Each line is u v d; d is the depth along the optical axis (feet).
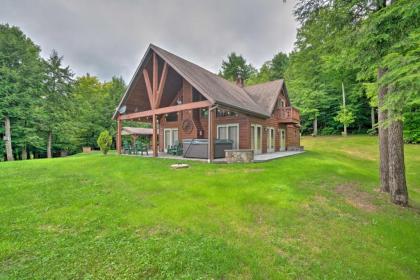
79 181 22.89
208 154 36.58
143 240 11.25
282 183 21.97
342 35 23.59
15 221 13.24
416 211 18.10
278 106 62.03
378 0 19.77
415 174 37.27
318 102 90.74
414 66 12.06
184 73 36.27
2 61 60.70
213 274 8.91
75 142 90.12
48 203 16.35
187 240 11.32
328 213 15.74
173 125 55.83
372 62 19.71
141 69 43.62
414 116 45.47
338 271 9.49
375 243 12.12
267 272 9.16
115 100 110.93
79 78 124.77
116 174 26.50
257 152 49.98
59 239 11.25
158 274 8.80
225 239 11.59
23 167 31.30
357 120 88.99
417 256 11.19
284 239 11.98
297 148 62.90
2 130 61.87
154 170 28.68
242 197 17.74
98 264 9.32
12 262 9.43
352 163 44.45
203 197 17.76
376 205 18.54
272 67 127.03
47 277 8.54
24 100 63.21
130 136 97.04
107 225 12.82
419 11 13.28
